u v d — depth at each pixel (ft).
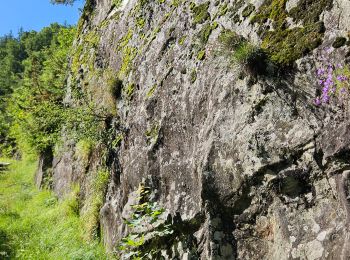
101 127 29.66
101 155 30.30
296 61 13.80
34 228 32.83
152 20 26.84
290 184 12.97
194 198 16.62
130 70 27.04
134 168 22.38
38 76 55.72
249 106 14.94
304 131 12.91
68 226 30.76
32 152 56.65
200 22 20.24
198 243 15.66
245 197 14.20
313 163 12.51
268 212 13.52
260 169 13.71
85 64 40.40
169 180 19.01
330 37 13.00
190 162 17.53
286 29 14.75
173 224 16.87
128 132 24.75
